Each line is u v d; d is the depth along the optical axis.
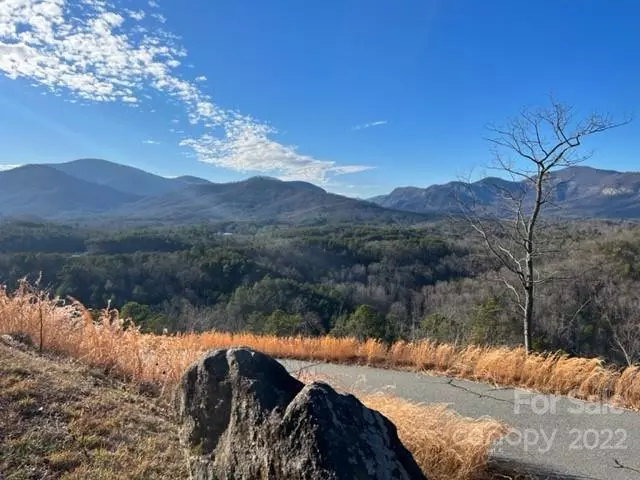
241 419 2.35
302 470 1.94
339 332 17.84
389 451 2.09
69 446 2.79
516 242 9.55
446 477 3.52
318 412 2.03
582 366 6.52
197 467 2.51
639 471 3.93
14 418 2.95
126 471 2.65
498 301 15.70
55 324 5.36
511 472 3.84
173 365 4.95
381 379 7.04
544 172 9.25
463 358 7.77
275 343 9.51
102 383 4.14
